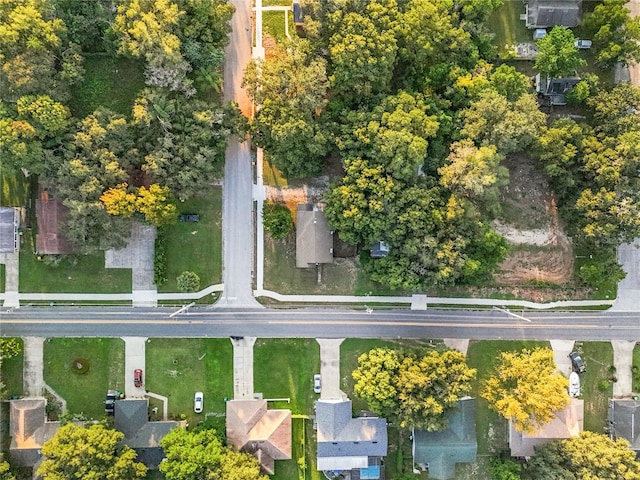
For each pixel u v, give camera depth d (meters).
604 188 52.91
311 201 57.62
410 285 54.03
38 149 51.25
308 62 52.66
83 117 56.03
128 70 56.47
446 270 52.41
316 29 51.38
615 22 54.34
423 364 52.81
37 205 55.12
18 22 48.50
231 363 57.66
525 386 51.38
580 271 56.25
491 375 55.75
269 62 51.84
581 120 57.50
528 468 56.03
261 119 52.12
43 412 56.22
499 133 51.06
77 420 56.22
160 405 57.47
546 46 53.91
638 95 53.69
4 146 50.16
